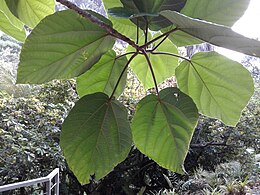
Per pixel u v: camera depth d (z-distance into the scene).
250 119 5.46
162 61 0.65
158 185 5.76
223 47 0.39
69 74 0.52
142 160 5.43
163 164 0.57
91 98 0.53
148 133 0.56
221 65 0.54
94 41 0.49
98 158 0.53
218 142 5.70
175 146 0.56
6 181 3.74
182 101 0.53
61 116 4.40
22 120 4.23
